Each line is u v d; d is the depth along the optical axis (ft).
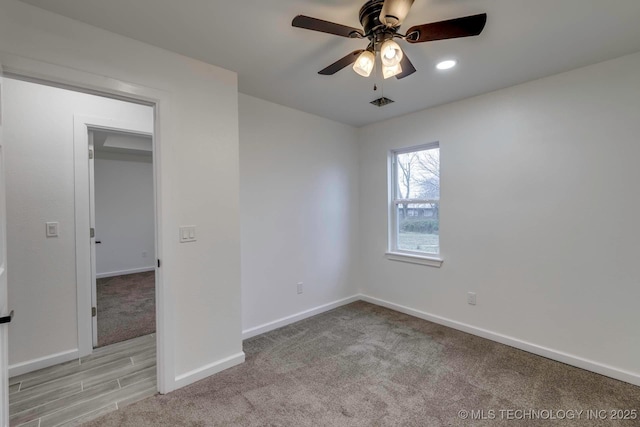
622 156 7.01
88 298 8.50
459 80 8.23
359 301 13.05
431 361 7.98
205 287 7.23
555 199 7.97
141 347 9.02
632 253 6.93
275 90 8.95
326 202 11.89
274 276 10.26
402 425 5.69
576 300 7.70
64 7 5.21
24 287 7.61
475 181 9.48
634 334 6.92
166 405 6.26
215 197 7.39
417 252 11.46
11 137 7.49
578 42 6.33
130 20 5.59
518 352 8.45
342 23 5.73
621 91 6.99
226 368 7.59
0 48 4.91
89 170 8.83
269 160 10.05
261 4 5.15
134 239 19.34
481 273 9.43
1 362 4.52
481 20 4.43
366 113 11.16
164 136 6.59
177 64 6.79
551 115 7.97
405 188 11.91
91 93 5.97
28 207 7.66
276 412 6.06
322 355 8.34
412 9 5.21
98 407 6.23
